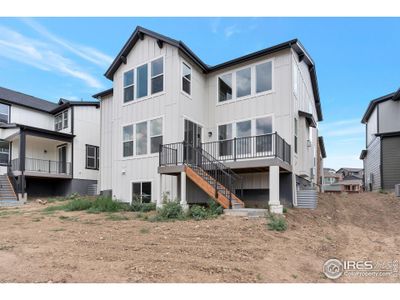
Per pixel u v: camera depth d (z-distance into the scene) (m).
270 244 6.24
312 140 18.16
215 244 6.08
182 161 11.91
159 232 7.20
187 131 12.77
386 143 17.30
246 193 12.32
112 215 10.23
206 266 4.76
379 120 19.36
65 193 20.62
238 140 12.74
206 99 14.17
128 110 14.28
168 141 12.42
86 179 21.17
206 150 13.65
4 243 6.18
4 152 19.70
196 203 12.41
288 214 9.59
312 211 10.88
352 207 12.27
